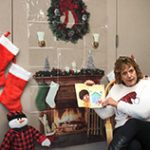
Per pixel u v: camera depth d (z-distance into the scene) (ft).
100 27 8.46
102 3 8.45
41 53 7.59
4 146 6.89
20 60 7.33
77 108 8.18
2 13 7.04
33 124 7.59
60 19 7.77
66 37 7.90
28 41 7.39
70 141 7.94
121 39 8.88
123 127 6.52
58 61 7.84
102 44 8.53
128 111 6.66
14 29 7.20
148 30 9.37
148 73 9.51
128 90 7.11
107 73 8.66
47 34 7.63
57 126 7.92
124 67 6.89
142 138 6.36
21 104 7.41
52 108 7.80
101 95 7.39
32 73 7.50
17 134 6.98
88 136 8.34
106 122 7.34
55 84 7.77
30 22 7.38
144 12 9.25
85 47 8.24
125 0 8.86
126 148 6.24
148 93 6.72
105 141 8.21
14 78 7.23
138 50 9.24
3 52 7.06
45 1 7.54
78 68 8.15
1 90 7.19
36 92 7.59
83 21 8.13
